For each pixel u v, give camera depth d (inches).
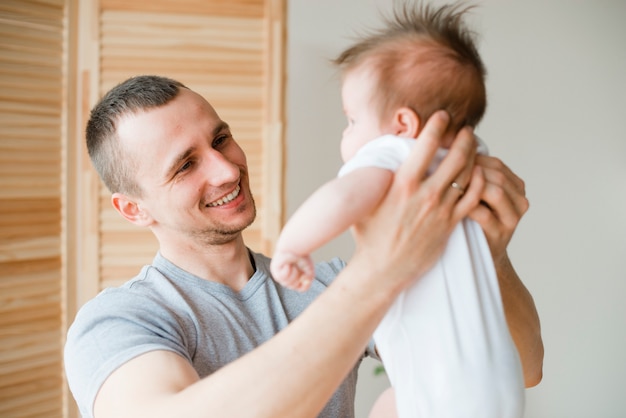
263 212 84.5
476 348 34.5
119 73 79.5
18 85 73.7
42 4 75.1
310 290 50.7
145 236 80.4
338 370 31.4
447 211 32.7
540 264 108.4
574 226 109.0
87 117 78.7
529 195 107.3
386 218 32.0
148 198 47.2
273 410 30.8
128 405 34.4
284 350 31.3
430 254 32.8
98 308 42.9
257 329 46.3
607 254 110.3
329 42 97.2
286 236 31.9
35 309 75.7
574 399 111.2
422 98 36.5
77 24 78.0
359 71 38.4
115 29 79.3
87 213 78.7
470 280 34.8
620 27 108.0
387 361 37.3
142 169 46.7
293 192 96.8
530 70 105.7
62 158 77.6
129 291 44.9
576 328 110.3
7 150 73.2
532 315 42.2
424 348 35.0
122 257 79.9
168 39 80.8
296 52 96.1
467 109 37.3
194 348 43.4
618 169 109.6
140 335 39.0
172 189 46.1
